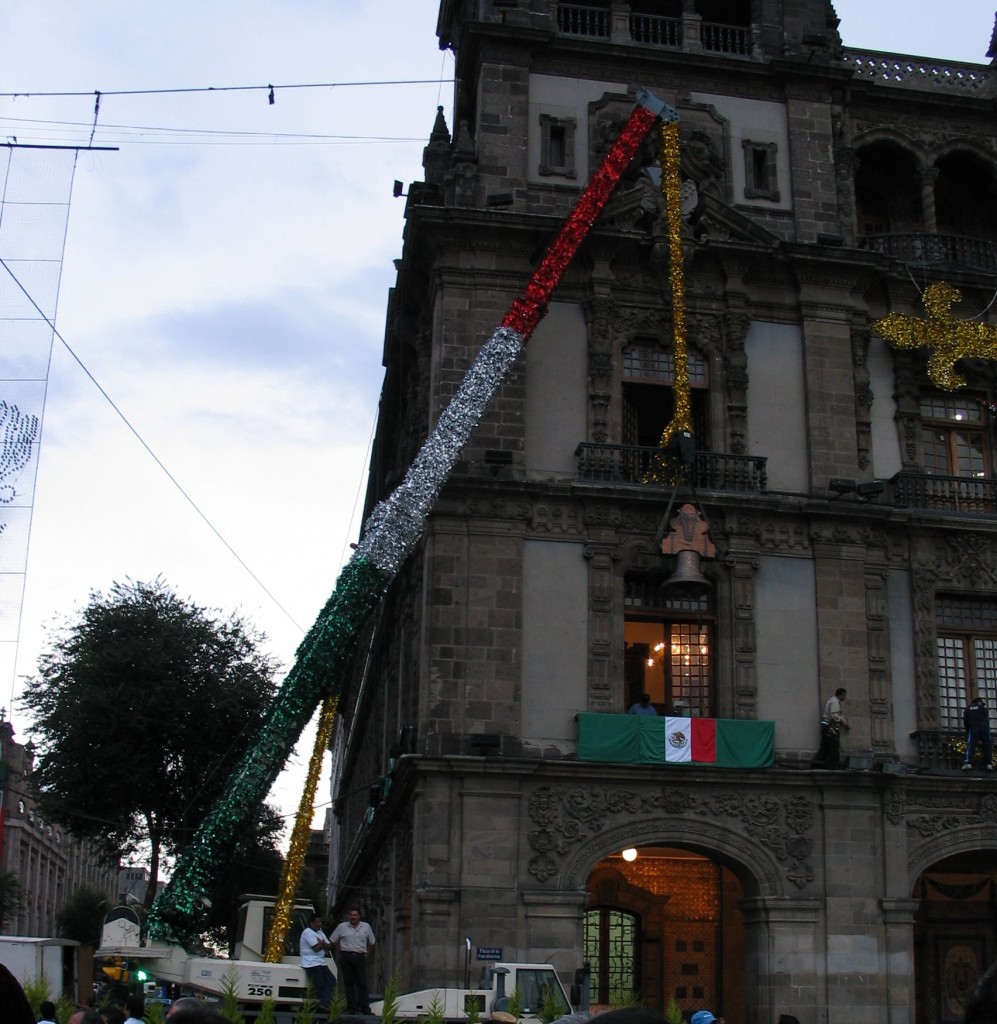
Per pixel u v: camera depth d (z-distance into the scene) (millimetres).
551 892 29188
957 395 36406
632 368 34031
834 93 37438
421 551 33062
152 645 47750
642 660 32406
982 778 31312
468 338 33188
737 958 35031
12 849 98312
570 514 32094
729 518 32688
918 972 34500
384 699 44719
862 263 34969
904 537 33875
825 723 31172
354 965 23047
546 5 36312
